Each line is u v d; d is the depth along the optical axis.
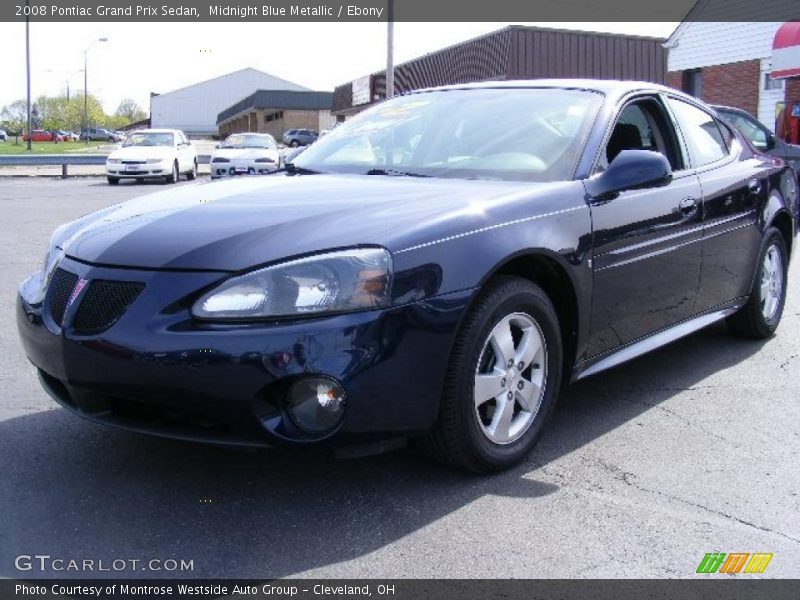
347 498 3.02
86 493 3.04
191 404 2.67
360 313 2.70
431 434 3.00
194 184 3.92
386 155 4.03
